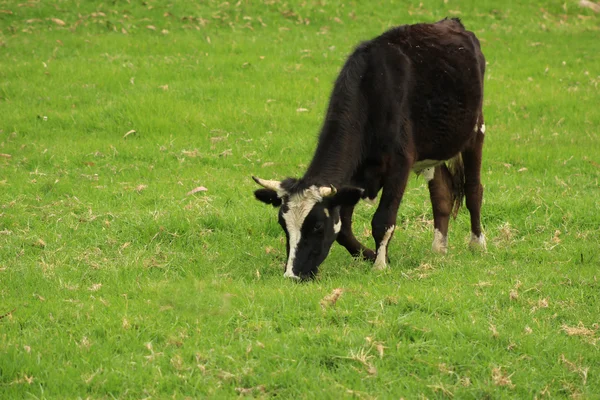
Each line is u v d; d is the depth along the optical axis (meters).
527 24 46.53
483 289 16.78
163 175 25.52
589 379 13.33
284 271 17.64
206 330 14.62
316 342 14.06
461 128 19.75
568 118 33.44
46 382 12.81
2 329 14.55
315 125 31.05
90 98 32.75
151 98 32.22
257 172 26.20
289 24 43.94
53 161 26.34
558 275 17.67
